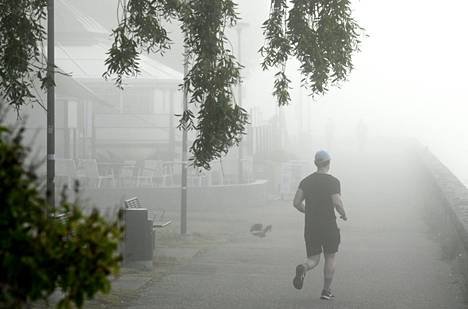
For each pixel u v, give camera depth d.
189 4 25.98
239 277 30.81
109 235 12.10
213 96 25.48
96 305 24.75
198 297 26.58
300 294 27.50
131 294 26.81
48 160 28.08
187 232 46.34
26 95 27.38
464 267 29.20
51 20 28.03
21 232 10.96
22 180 11.20
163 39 27.05
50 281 11.04
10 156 11.18
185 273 31.55
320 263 35.00
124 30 26.59
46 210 11.53
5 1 26.33
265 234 43.47
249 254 37.72
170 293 27.20
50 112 28.05
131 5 26.69
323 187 26.89
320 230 26.78
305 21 25.86
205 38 25.53
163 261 34.75
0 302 10.86
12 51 26.36
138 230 31.98
